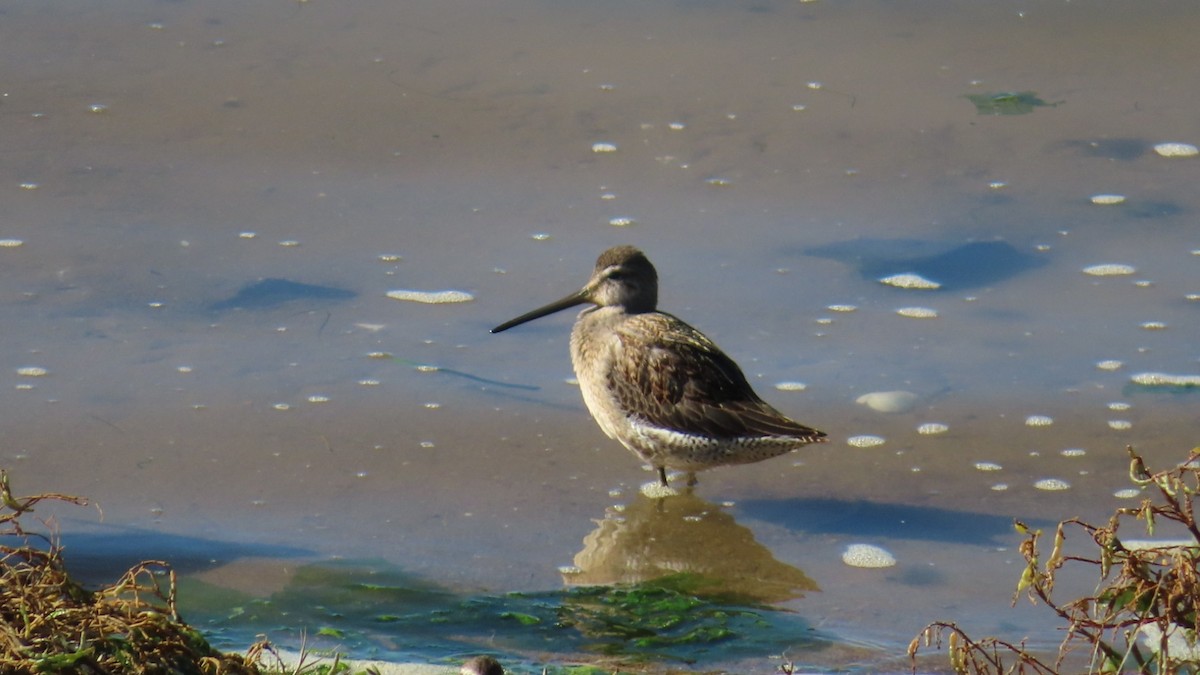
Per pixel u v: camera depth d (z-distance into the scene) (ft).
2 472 33.65
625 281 53.62
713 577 43.27
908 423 52.54
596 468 50.31
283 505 46.34
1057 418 52.60
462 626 39.58
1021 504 47.52
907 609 41.37
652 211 66.85
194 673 29.94
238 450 49.49
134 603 29.78
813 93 77.51
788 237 65.10
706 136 73.26
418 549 44.16
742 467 51.13
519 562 43.73
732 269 62.59
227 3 86.48
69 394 52.19
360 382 54.34
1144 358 56.34
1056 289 61.41
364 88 76.84
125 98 74.59
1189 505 29.43
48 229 63.16
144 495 46.32
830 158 71.36
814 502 48.29
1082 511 46.75
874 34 84.12
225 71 78.02
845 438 51.93
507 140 72.38
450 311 59.52
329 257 62.64
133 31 82.38
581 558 44.24
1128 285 61.57
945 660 38.14
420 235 64.64
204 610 39.68
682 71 79.77
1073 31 84.17
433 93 76.59
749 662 37.99
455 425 52.21
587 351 51.90
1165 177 69.82
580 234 64.85
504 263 62.75
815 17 86.17
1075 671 37.11
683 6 87.40
